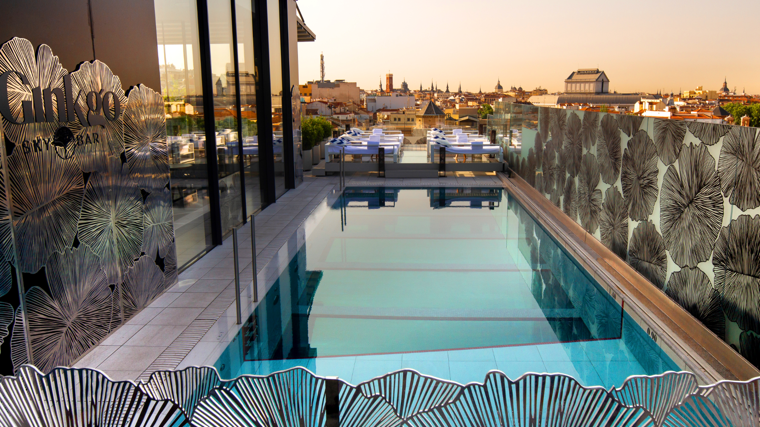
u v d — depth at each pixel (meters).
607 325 4.58
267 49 9.82
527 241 7.67
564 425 1.86
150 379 1.98
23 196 3.35
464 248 7.30
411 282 5.84
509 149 13.68
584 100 110.44
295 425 1.96
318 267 6.38
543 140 9.69
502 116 14.45
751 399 1.82
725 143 3.69
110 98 4.39
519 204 10.60
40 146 3.52
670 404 1.85
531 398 1.84
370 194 11.70
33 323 3.45
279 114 11.21
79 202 3.95
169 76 5.93
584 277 6.05
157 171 5.25
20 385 2.02
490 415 1.86
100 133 4.25
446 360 3.93
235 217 8.35
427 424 1.90
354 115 17.52
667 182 4.64
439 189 12.35
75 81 3.91
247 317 4.77
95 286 4.16
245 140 8.91
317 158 16.30
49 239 3.60
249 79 9.26
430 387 1.86
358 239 7.74
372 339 4.33
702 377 3.52
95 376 2.00
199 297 5.26
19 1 3.33
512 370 3.76
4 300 3.19
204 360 3.93
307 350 4.11
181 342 4.24
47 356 3.59
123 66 4.61
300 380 1.92
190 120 6.53
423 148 16.22
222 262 6.50
